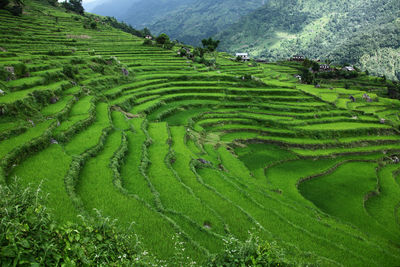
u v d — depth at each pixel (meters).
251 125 48.88
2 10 84.38
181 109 50.72
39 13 101.00
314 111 55.31
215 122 47.97
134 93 49.88
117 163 21.30
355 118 53.97
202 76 67.19
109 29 122.81
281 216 19.62
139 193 17.94
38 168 17.05
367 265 15.62
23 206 7.16
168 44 101.69
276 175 34.72
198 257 11.82
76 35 88.25
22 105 23.61
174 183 20.88
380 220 27.62
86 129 26.88
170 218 15.42
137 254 8.42
